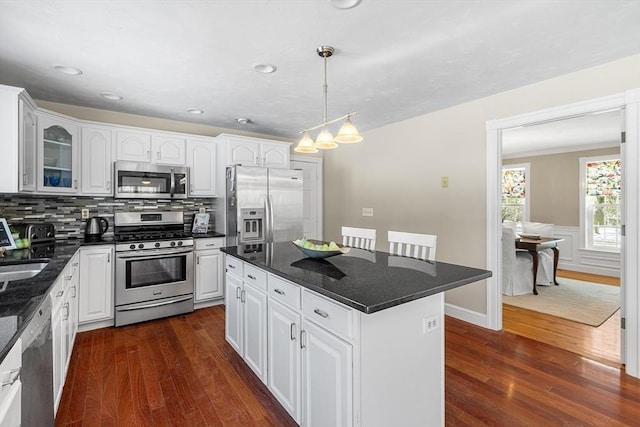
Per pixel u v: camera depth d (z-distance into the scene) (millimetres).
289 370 1855
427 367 1661
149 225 3900
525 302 4062
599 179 5598
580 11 1760
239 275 2543
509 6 1719
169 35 1991
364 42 2090
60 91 2977
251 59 2326
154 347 2789
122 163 3402
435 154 3633
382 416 1474
